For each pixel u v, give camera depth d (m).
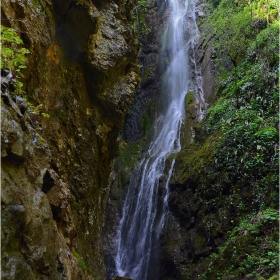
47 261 3.41
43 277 3.29
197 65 17.06
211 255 8.85
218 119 11.93
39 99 5.53
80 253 6.48
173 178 12.30
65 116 6.65
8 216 2.88
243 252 7.27
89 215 7.70
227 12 17.12
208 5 19.50
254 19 14.18
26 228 3.12
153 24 21.83
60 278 3.63
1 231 2.74
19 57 3.99
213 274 7.76
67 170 6.65
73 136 6.95
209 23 18.08
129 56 8.37
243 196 8.81
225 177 9.69
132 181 15.27
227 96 12.49
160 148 15.96
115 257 13.45
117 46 7.81
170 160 13.70
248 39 13.87
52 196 4.56
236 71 12.78
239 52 13.95
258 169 8.70
